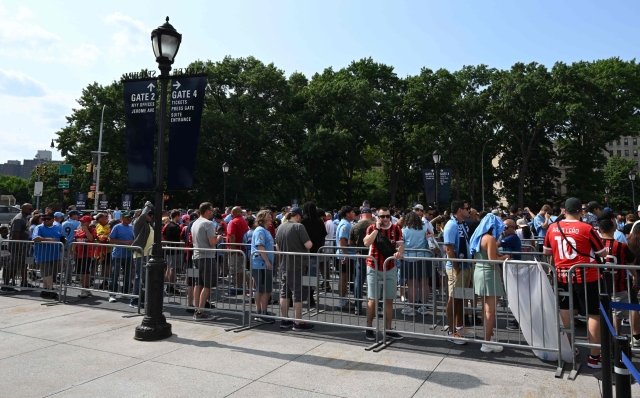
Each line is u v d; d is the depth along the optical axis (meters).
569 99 43.75
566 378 4.79
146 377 4.90
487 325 5.68
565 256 5.43
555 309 5.17
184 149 7.25
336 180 47.28
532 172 57.34
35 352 5.82
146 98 7.39
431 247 9.77
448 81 45.25
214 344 6.20
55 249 9.37
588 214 11.07
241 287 8.18
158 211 6.67
